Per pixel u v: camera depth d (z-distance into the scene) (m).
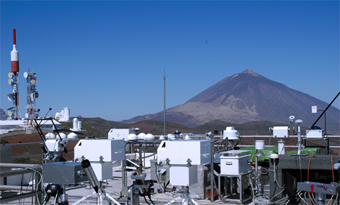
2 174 4.62
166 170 8.51
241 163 7.68
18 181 8.52
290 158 7.05
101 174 6.48
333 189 5.79
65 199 5.12
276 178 7.14
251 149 11.19
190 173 5.88
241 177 7.70
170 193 8.38
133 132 13.17
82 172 5.13
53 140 8.75
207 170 8.03
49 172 5.07
